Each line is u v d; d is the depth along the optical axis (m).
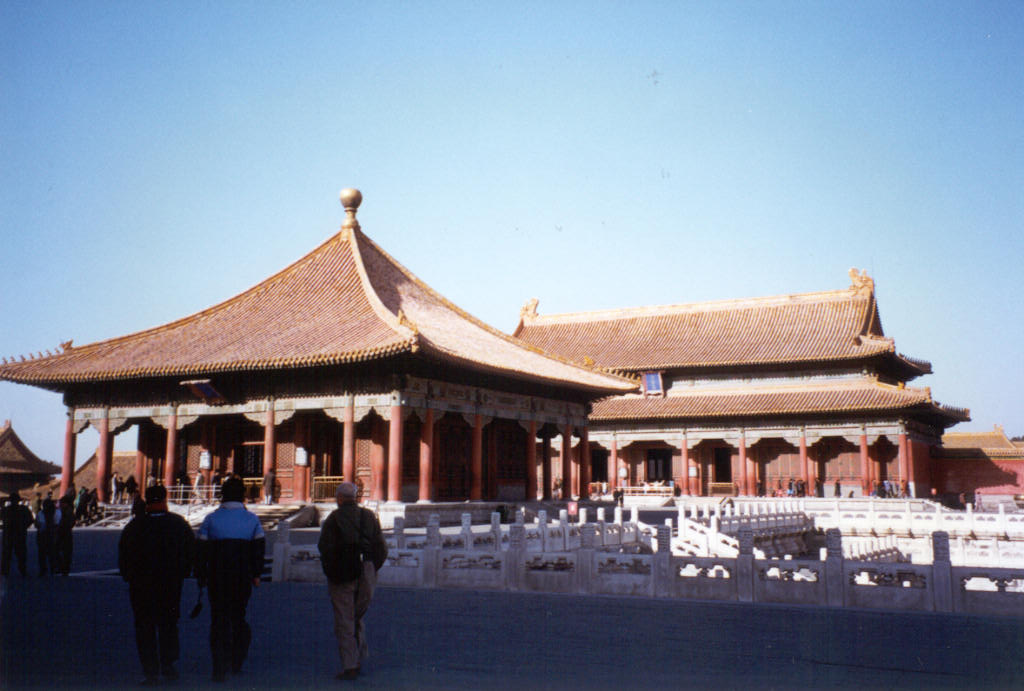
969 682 13.93
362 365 54.00
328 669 14.73
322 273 66.31
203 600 23.86
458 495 60.59
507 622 19.69
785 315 106.75
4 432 106.88
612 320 116.62
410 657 15.73
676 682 13.80
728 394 100.88
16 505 29.30
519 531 26.17
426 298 69.88
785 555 59.53
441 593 25.12
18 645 16.78
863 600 22.22
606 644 17.00
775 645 16.92
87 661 15.33
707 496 97.94
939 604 21.44
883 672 14.61
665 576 24.30
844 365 96.12
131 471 98.44
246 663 15.25
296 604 23.00
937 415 95.00
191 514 54.00
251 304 65.38
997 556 55.34
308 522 54.19
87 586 26.38
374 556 14.74
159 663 14.06
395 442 52.56
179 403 60.09
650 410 100.00
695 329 109.88
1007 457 97.69
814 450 95.88
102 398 63.09
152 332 64.94
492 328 71.50
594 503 72.38
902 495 88.56
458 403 58.00
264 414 57.09
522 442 68.31
